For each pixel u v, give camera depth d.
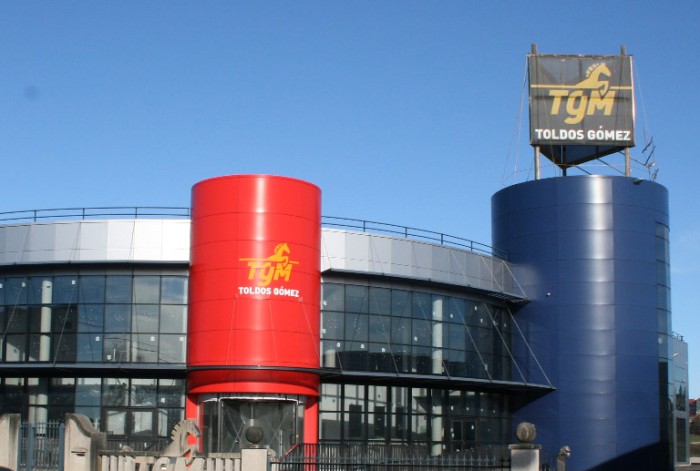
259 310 39.69
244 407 40.09
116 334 41.91
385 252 45.22
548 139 52.16
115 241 42.22
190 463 30.80
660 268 51.19
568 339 49.34
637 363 49.16
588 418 48.44
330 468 33.84
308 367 40.41
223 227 40.41
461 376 47.00
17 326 42.66
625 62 53.19
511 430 50.22
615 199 50.41
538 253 50.81
